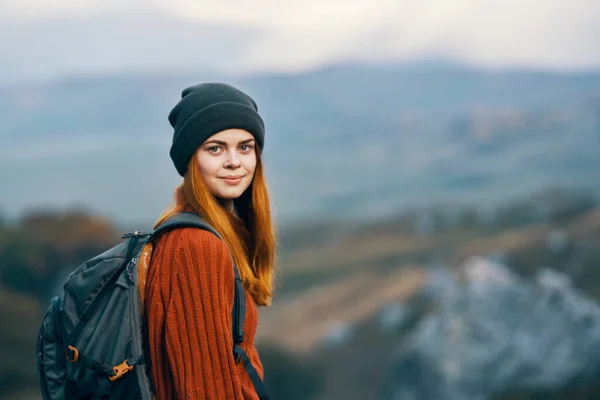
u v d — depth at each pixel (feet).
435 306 182.09
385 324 183.21
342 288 257.75
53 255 170.09
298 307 241.76
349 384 157.79
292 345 190.80
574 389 94.27
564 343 97.81
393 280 248.93
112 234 191.72
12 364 96.48
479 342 101.19
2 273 160.04
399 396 105.70
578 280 181.47
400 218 422.82
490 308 104.83
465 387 98.99
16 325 108.37
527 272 198.18
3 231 172.96
